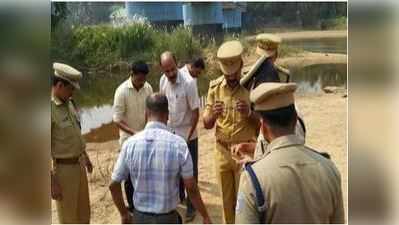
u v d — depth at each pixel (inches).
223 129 145.2
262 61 139.2
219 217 163.2
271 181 76.3
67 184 137.1
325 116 202.4
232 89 143.3
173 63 160.9
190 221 161.5
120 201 119.3
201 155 207.9
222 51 142.2
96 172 191.8
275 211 75.7
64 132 135.2
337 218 79.1
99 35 200.2
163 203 111.8
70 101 139.9
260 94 79.7
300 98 217.3
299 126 104.0
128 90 161.2
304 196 75.9
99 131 208.8
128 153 112.8
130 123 162.7
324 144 186.9
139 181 112.4
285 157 77.9
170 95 164.4
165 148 111.5
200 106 187.8
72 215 139.8
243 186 78.5
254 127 143.6
